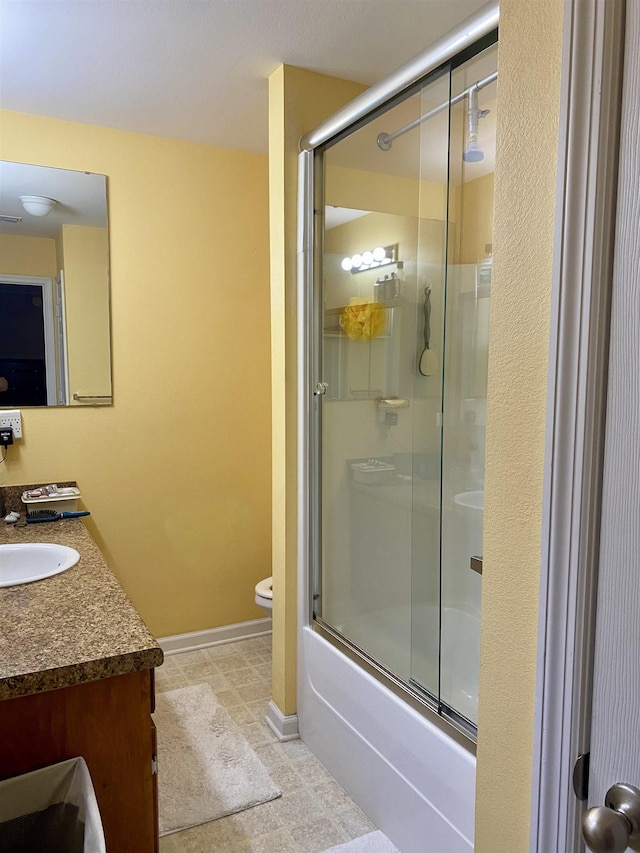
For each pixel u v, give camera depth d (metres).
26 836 1.08
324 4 1.66
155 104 2.29
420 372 2.04
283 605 2.17
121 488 2.67
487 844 0.92
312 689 2.10
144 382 2.67
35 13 1.69
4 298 2.38
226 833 1.75
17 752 1.14
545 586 0.75
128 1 1.63
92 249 2.51
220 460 2.88
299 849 1.69
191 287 2.73
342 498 2.13
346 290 2.07
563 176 0.69
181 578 2.84
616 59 0.64
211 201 2.74
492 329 0.86
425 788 1.54
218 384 2.84
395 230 1.99
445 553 2.02
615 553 0.67
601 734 0.69
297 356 2.09
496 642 0.88
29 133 2.37
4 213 2.36
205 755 2.08
